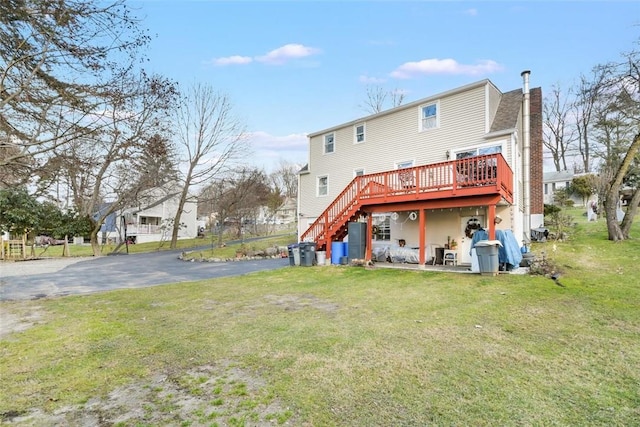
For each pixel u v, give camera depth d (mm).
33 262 17406
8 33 6191
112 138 8094
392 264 12734
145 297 8094
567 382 3439
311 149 19859
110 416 2982
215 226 33844
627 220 12531
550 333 4863
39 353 4508
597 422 2768
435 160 14180
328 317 5980
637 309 5816
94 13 6484
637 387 3324
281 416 2924
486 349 4332
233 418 2908
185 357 4316
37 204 20391
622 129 24719
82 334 5277
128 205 25016
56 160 7723
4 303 7613
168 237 38062
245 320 5926
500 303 6516
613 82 13500
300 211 20203
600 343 4445
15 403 3230
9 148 7242
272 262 15953
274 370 3863
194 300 7668
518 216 12195
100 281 10914
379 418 2865
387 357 4145
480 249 9422
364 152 17000
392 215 15305
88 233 23031
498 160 9602
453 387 3373
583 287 7375
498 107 13562
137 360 4246
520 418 2828
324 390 3371
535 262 9578
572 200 30219
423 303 6766
